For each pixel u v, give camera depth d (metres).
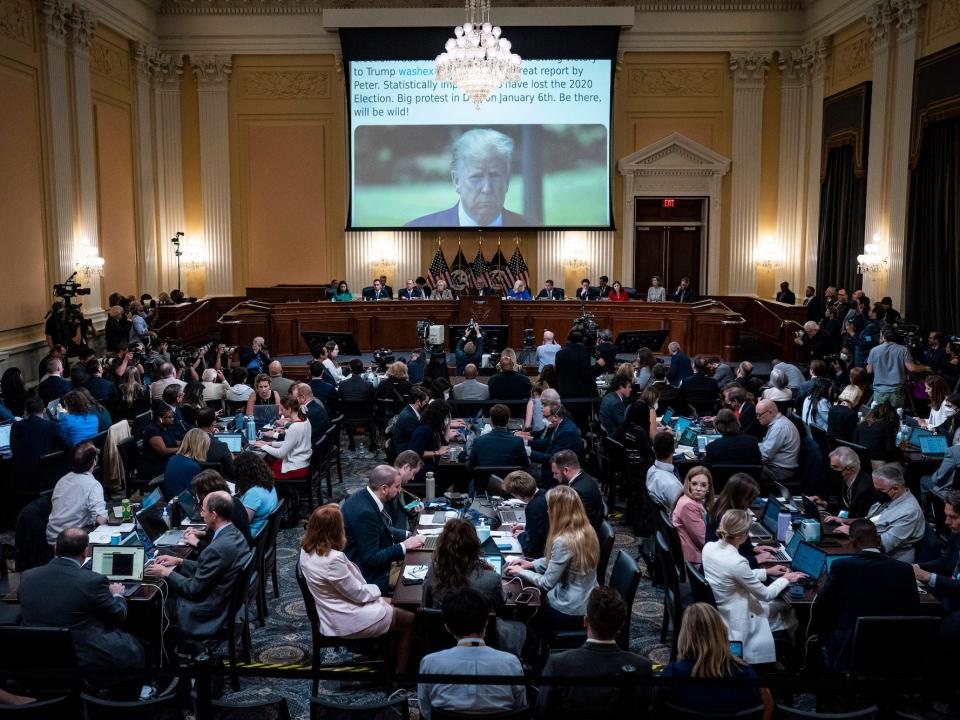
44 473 8.52
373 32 19.84
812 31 19.61
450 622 4.22
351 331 18.28
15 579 5.82
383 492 6.14
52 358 11.04
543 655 5.77
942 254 14.56
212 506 5.77
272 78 20.58
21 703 4.47
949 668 5.21
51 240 15.41
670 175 20.73
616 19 19.73
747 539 5.92
